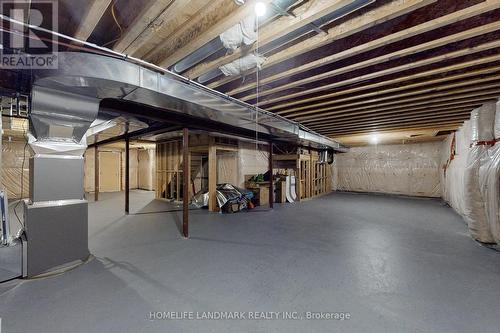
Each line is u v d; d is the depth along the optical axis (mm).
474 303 1932
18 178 7637
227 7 1662
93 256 2891
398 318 1739
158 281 2287
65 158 2539
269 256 2936
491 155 3326
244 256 2934
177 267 2604
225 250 3137
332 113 4332
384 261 2779
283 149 8320
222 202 5625
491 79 2645
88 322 1682
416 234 3902
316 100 3566
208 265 2660
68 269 2496
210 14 1778
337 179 10961
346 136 7398
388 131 6332
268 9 1599
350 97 3338
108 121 3725
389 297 2020
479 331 1604
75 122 2357
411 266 2641
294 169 8414
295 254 3000
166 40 1979
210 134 5523
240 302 1944
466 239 3633
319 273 2469
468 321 1706
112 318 1728
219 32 1783
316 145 7355
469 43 2072
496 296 2035
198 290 2127
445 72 2664
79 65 1863
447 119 4762
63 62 1814
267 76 2715
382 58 2215
